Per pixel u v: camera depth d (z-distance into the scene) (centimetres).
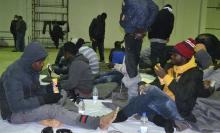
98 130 285
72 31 1344
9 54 1053
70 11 1329
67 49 400
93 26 914
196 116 302
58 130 269
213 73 409
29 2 1316
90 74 386
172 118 293
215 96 350
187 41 290
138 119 312
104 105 350
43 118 291
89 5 1324
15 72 281
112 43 1348
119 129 287
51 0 1320
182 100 279
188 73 285
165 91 311
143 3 328
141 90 304
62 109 295
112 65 559
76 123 287
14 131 275
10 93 278
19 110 282
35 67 291
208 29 1338
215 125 291
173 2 1311
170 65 318
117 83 440
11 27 1166
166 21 530
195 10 1312
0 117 309
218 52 509
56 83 333
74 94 374
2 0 1314
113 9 1327
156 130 288
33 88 298
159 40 538
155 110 295
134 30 331
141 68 597
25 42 1302
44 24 1292
